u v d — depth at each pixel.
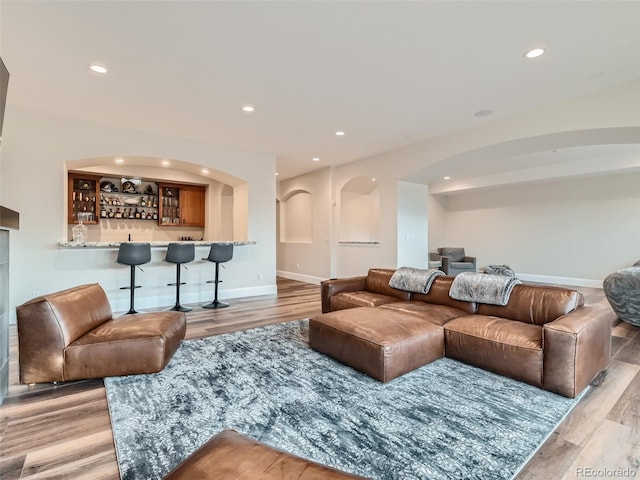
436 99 3.60
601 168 6.31
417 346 2.56
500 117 4.13
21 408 2.06
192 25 2.33
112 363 2.42
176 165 5.32
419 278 3.65
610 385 2.37
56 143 4.13
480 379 2.44
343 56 2.75
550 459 1.58
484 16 2.24
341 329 2.71
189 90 3.37
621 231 6.76
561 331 2.17
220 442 1.22
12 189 3.94
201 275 5.35
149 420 1.91
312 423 1.88
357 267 6.56
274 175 6.01
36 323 2.28
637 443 1.70
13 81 3.18
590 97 3.45
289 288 6.74
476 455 1.61
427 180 6.03
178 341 2.88
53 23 2.29
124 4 2.11
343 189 7.27
